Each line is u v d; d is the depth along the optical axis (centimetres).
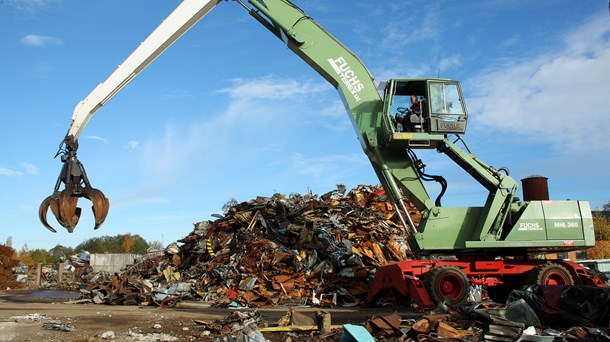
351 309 1587
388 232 2250
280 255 1934
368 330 926
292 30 1489
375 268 1959
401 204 1446
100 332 1073
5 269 3778
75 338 1001
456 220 1452
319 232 2066
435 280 1347
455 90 1446
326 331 987
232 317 1113
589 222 1480
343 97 1516
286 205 2312
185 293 1912
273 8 1491
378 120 1480
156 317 1351
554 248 1527
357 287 1833
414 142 1420
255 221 2214
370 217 2309
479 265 1461
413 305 1602
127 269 2495
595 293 967
